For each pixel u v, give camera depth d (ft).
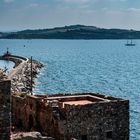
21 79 492.13
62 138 165.17
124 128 176.14
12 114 202.28
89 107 168.55
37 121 182.91
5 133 137.90
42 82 545.44
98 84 558.97
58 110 169.99
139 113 354.74
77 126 166.91
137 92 486.38
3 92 136.77
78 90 489.26
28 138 155.02
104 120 171.83
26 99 191.42
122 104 175.32
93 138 169.99
